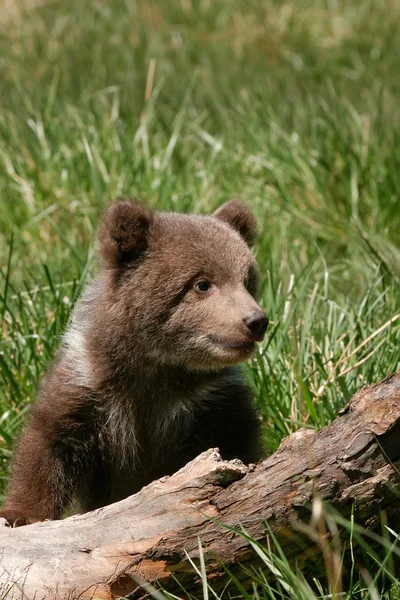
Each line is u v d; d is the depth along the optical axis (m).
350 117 19.50
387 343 11.87
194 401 10.33
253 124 18.72
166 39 27.95
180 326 9.91
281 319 12.47
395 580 8.05
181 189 16.70
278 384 11.52
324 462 7.88
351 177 16.89
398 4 30.17
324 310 12.90
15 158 17.52
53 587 7.88
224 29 28.61
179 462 10.52
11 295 14.02
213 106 22.17
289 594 8.07
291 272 14.42
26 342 12.40
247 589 8.16
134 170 16.67
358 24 28.88
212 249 10.01
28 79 24.80
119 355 10.09
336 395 11.20
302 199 16.91
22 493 10.06
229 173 17.64
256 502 7.98
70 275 14.23
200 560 7.73
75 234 15.62
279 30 28.36
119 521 8.12
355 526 8.01
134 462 10.47
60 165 17.25
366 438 7.80
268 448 10.94
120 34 27.95
